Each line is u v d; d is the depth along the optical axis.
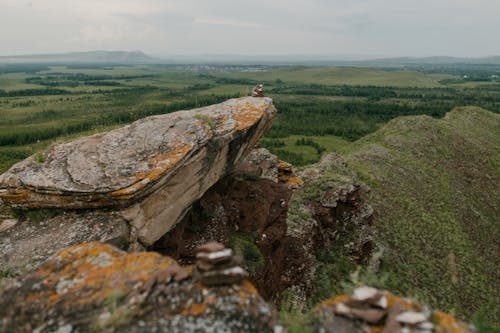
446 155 58.19
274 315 6.87
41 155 13.88
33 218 12.78
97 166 13.03
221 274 7.15
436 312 6.80
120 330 6.29
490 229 44.28
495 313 29.20
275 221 19.55
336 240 26.27
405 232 35.38
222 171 17.39
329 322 6.52
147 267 7.75
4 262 11.23
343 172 40.28
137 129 14.98
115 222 12.25
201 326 6.33
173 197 14.05
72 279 7.61
